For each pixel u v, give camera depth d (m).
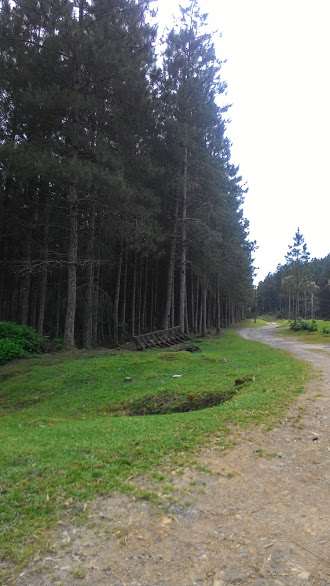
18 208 25.58
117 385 13.73
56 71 18.80
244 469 5.81
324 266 111.06
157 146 26.30
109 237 25.56
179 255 32.09
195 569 3.56
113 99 20.44
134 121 21.44
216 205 29.78
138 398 11.81
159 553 3.77
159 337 24.42
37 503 4.56
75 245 20.14
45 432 7.78
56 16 18.11
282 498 4.97
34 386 14.15
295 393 10.41
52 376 15.04
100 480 5.16
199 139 28.64
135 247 23.39
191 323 42.47
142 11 20.70
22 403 12.95
